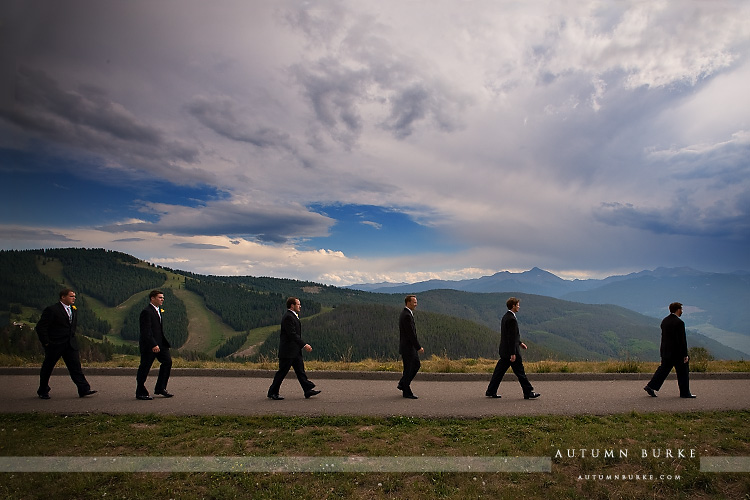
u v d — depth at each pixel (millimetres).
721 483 4785
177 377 10289
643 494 4570
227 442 5738
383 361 14461
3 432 5941
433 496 4414
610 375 10789
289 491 4457
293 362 8164
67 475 4688
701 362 13172
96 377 10164
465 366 12266
